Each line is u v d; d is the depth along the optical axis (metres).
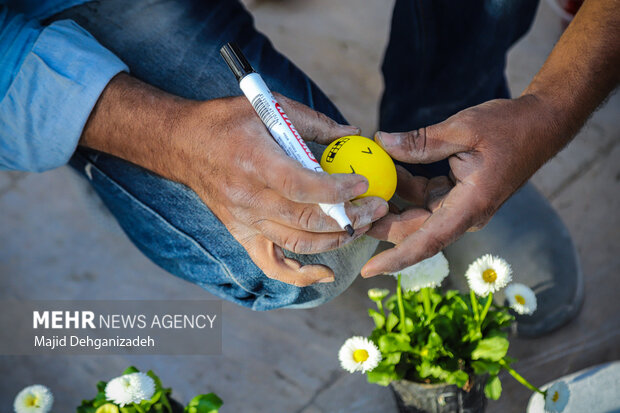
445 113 1.24
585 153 1.30
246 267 1.03
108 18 1.07
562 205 1.26
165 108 0.97
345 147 0.95
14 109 0.98
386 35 1.49
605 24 0.98
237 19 1.10
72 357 1.21
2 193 1.36
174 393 1.18
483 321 1.04
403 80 1.24
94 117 0.99
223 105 0.95
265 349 1.20
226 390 1.18
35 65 0.98
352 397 1.15
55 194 1.35
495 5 1.13
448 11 1.16
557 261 1.17
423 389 1.03
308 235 0.93
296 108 0.97
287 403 1.16
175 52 1.06
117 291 1.27
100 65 0.98
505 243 1.17
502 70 1.21
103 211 1.29
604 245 1.22
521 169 0.96
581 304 1.18
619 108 1.33
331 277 0.95
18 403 1.00
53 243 1.31
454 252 1.18
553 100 0.97
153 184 1.03
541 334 1.17
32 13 1.07
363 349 1.01
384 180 0.94
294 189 0.90
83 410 1.03
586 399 1.06
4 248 1.31
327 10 1.56
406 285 1.02
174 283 1.27
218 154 0.93
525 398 1.12
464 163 0.95
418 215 0.97
